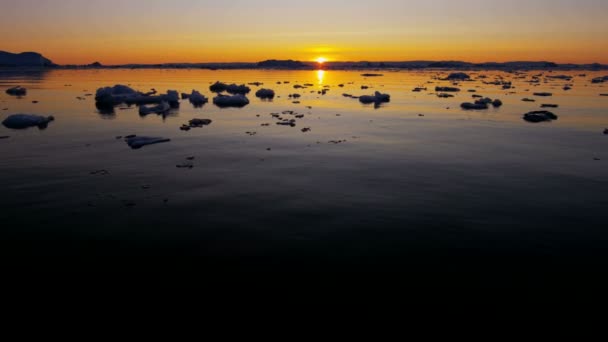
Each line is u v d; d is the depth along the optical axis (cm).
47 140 2109
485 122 2858
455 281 823
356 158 1764
